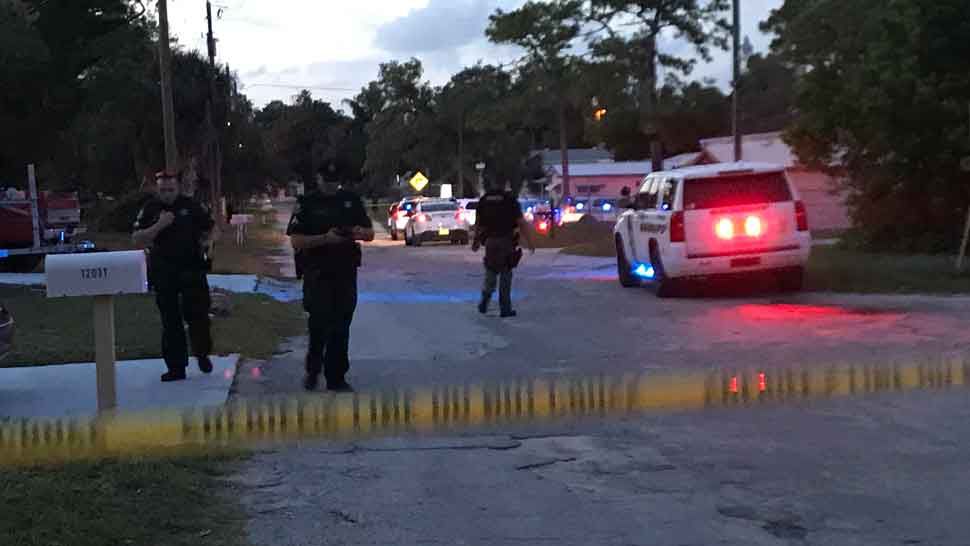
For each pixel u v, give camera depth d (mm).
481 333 12336
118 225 39688
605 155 92188
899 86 18609
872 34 21156
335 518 5434
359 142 107250
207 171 42219
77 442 6570
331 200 8398
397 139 83875
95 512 5098
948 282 15336
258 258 28672
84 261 6727
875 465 6285
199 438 6863
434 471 6293
